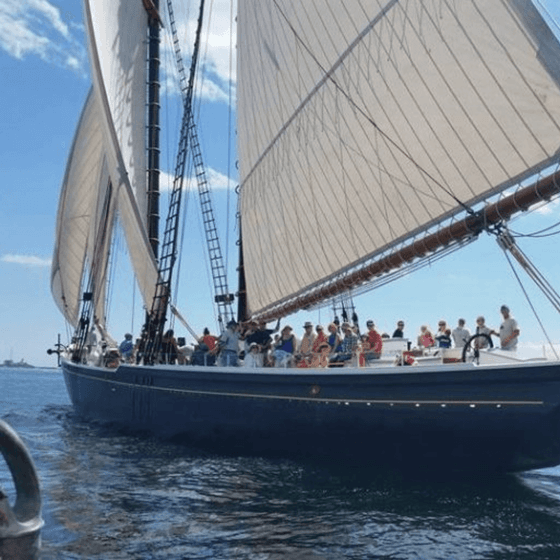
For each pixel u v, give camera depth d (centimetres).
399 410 1174
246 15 2092
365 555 744
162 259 2152
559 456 1083
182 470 1304
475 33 1184
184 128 2206
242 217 2217
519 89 1134
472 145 1253
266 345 1741
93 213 2811
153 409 1781
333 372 1273
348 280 1639
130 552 755
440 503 1006
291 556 741
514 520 906
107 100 2452
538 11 1050
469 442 1116
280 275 1983
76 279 3050
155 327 2114
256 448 1441
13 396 4931
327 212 1697
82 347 2742
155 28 2697
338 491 1093
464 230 1266
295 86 1788
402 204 1441
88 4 2444
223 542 796
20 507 209
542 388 1029
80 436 1900
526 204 1150
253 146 2102
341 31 1564
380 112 1454
